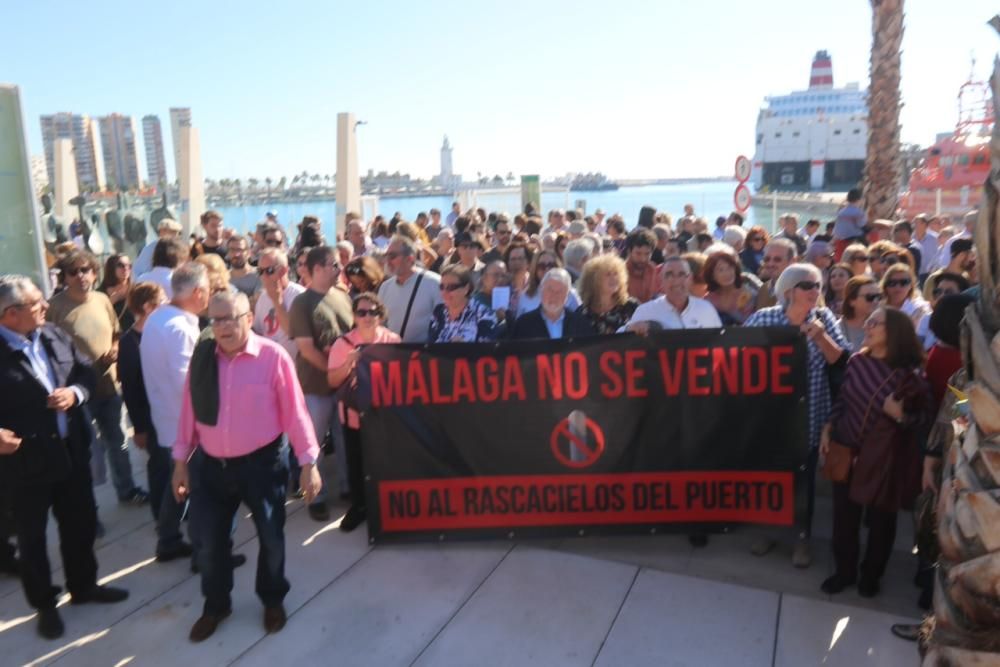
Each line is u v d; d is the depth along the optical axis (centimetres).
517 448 476
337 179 1762
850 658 370
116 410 576
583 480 474
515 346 469
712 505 468
